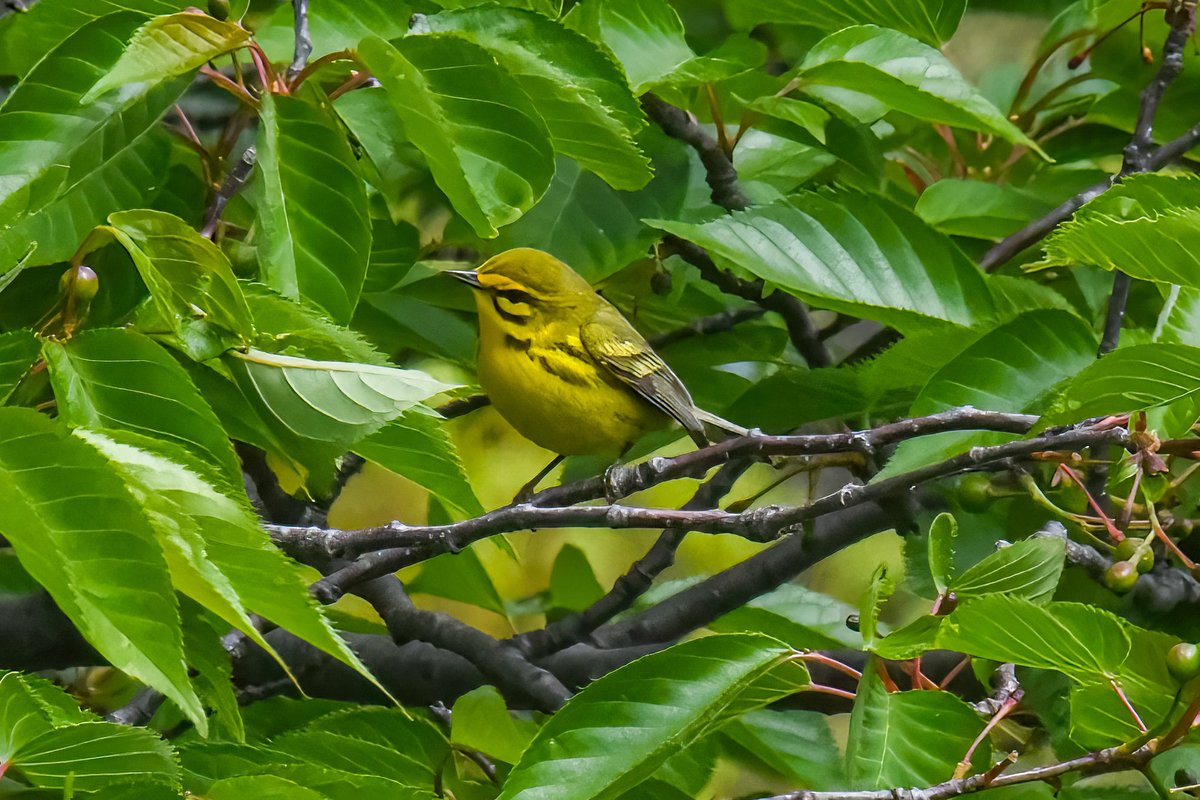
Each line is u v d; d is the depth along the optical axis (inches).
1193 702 239.0
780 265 350.6
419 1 370.6
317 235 290.4
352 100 372.2
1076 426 295.0
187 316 262.8
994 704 308.7
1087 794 319.3
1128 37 466.9
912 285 359.9
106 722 219.9
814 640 434.3
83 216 329.1
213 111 462.0
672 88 393.4
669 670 256.7
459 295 468.8
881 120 524.4
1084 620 243.6
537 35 301.3
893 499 377.4
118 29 269.1
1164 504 358.9
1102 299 436.8
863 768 265.0
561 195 414.9
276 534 288.4
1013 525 388.8
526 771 246.8
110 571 190.7
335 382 271.4
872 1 422.0
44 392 290.4
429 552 303.9
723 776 492.1
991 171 504.1
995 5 554.6
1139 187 284.5
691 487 610.9
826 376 383.6
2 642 359.9
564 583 502.9
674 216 418.9
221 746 279.3
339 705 354.9
